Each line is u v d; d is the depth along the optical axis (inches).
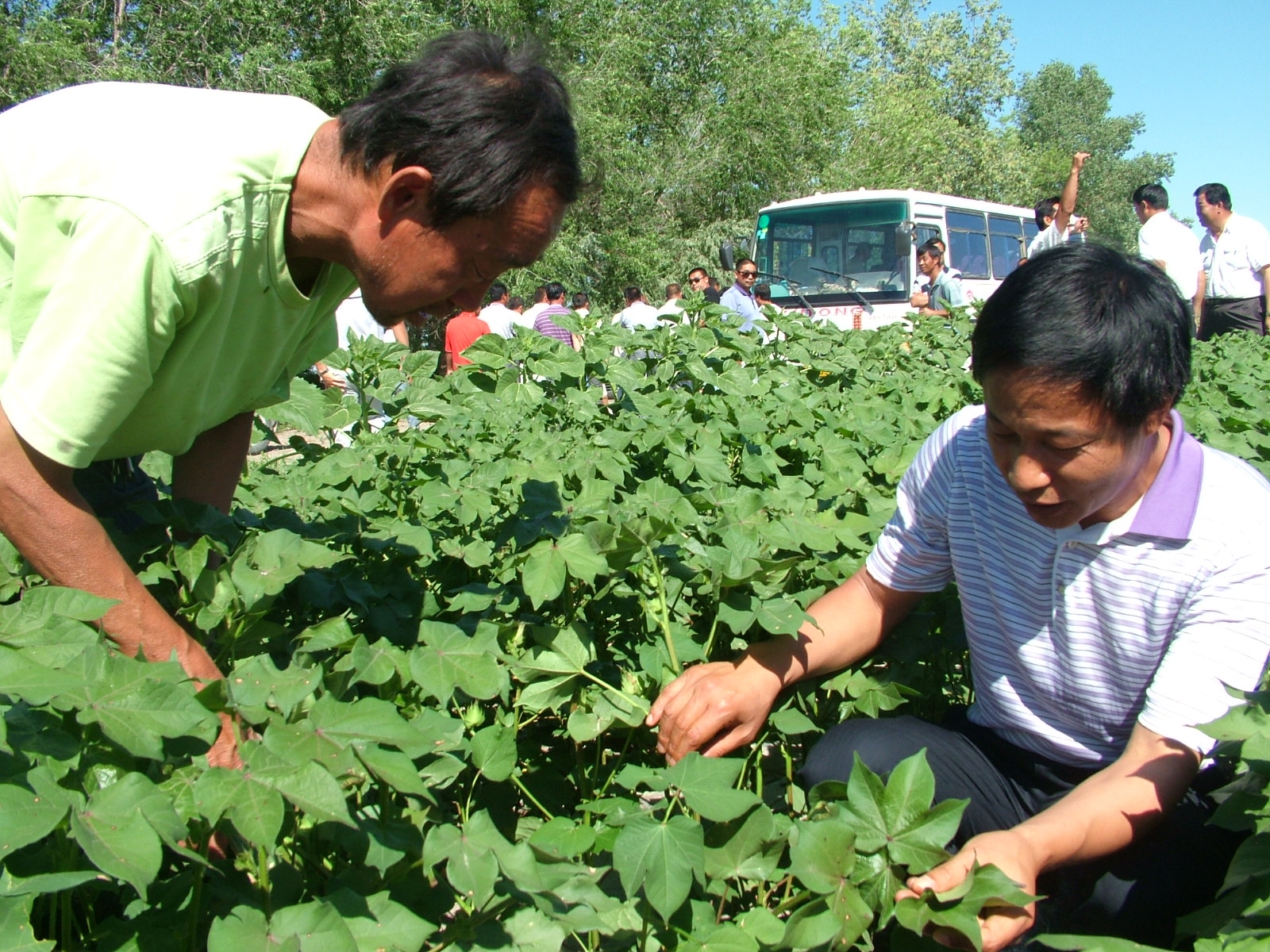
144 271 59.8
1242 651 68.3
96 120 62.1
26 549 61.3
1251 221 372.2
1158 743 68.4
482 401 125.9
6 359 65.4
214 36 660.1
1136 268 62.7
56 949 54.5
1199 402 163.0
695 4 1061.8
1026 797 83.7
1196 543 69.0
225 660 72.1
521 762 85.4
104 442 62.7
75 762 51.7
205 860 49.6
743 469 113.3
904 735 81.8
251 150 63.6
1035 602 77.7
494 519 97.7
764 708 78.9
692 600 90.7
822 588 93.9
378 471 106.9
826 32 1617.9
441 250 66.7
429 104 62.4
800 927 57.1
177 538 76.5
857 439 127.6
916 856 60.2
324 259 69.9
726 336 148.5
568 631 77.1
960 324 215.9
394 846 57.9
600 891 61.8
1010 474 66.4
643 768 68.6
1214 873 73.6
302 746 53.4
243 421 88.4
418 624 76.9
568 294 853.2
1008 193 1966.0
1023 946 78.1
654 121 1087.6
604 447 108.7
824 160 1234.6
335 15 685.3
